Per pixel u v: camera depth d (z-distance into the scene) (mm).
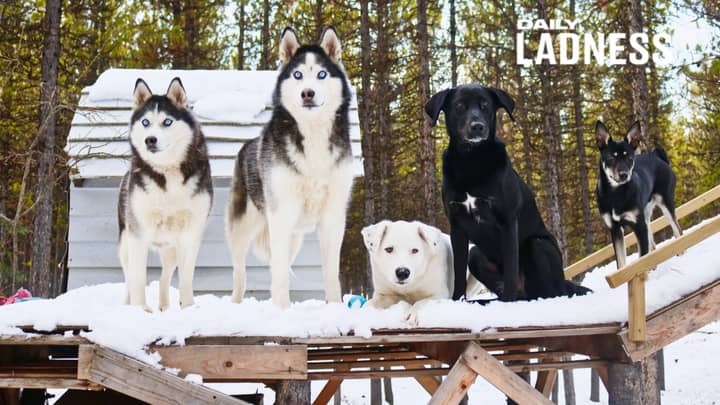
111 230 8391
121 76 10203
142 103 4836
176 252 5207
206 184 4957
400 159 19797
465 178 4543
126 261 5398
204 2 19344
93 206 8422
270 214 4734
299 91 4543
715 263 4250
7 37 12461
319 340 3668
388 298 4609
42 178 10836
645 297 4105
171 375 3514
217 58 20594
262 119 9367
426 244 4500
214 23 20688
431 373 4617
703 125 16078
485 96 4621
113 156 8422
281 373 3635
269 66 21438
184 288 4844
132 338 3506
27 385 3588
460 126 4504
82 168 8414
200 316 3645
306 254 8258
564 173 19578
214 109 9352
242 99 9602
